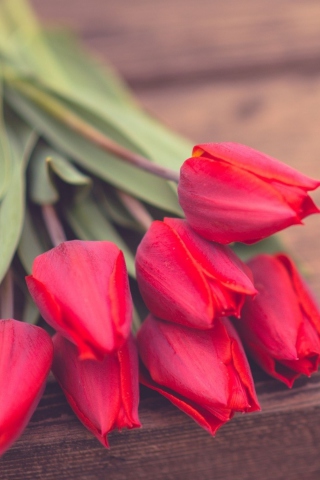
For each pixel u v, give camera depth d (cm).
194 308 45
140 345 48
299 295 49
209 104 82
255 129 78
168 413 50
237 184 46
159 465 51
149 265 47
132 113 68
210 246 47
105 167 59
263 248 57
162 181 57
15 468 50
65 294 45
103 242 47
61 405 50
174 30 92
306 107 80
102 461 50
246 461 52
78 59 74
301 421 52
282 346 48
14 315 55
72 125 62
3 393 43
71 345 46
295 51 88
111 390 45
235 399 45
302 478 54
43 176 58
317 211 46
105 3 97
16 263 55
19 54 74
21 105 64
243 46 89
